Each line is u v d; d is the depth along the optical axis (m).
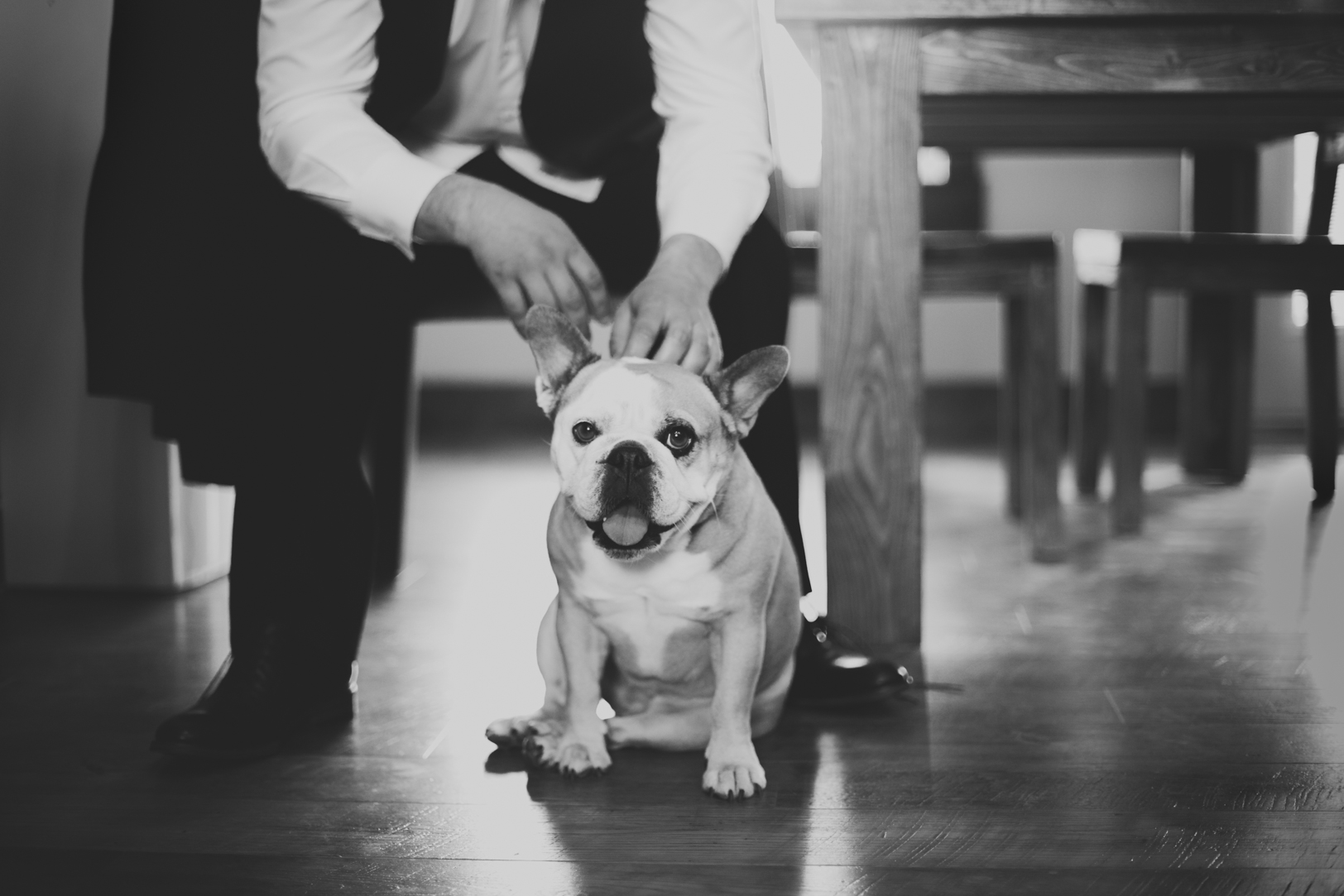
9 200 2.06
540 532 2.74
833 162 1.71
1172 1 1.63
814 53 1.89
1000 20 1.66
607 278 1.63
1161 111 2.12
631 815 1.13
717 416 1.15
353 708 1.44
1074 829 1.09
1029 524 2.44
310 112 1.37
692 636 1.22
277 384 1.38
